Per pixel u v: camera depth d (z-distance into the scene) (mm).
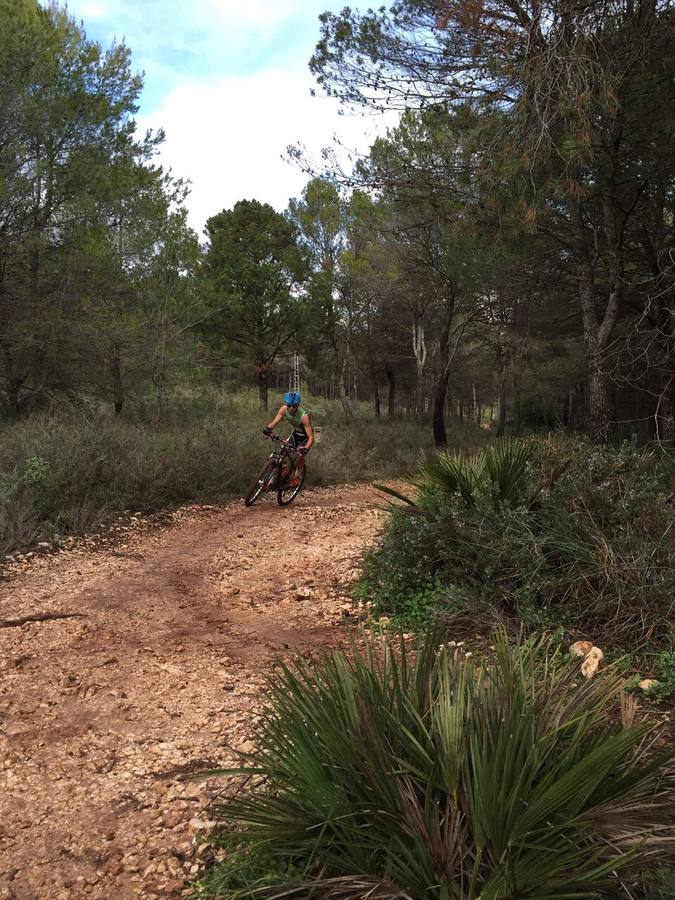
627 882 1915
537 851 1880
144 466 9734
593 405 12445
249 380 34125
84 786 2959
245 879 2170
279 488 10500
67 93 14258
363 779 2174
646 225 13273
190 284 17234
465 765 2076
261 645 4727
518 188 7648
